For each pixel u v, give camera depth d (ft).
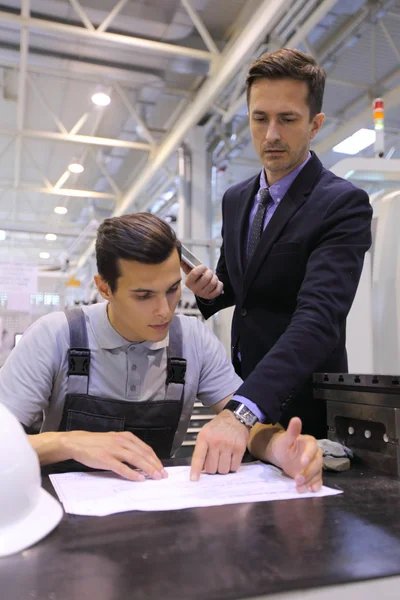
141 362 3.31
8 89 15.44
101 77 14.14
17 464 1.68
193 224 15.74
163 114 16.56
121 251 2.64
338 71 14.20
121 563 1.47
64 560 1.49
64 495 2.17
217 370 3.67
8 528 1.63
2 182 22.62
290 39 11.34
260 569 1.41
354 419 3.01
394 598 1.39
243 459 2.97
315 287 3.10
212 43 12.01
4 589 1.31
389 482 2.48
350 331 6.89
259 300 3.80
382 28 11.89
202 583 1.33
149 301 2.73
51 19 11.71
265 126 3.50
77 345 3.23
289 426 2.59
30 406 3.18
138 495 2.19
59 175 21.77
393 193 7.03
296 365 2.81
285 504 2.09
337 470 2.71
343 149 17.16
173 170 18.51
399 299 6.62
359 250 3.28
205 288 3.89
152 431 3.31
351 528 1.77
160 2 11.70
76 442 2.64
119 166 19.72
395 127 16.10
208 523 1.83
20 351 3.26
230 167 19.92
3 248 30.45
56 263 13.14
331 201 3.45
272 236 3.65
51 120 17.29
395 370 6.66
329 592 1.34
